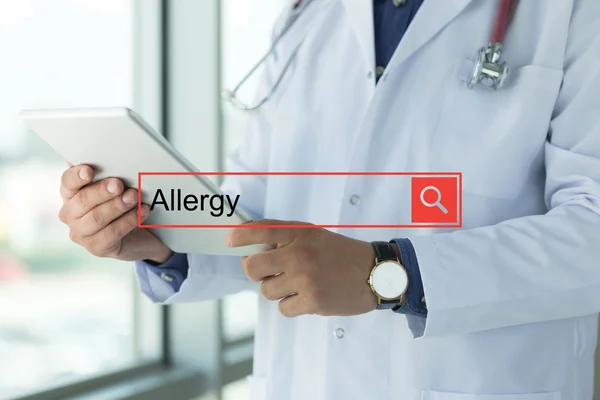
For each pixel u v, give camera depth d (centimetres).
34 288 171
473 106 100
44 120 74
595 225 89
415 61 105
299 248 80
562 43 98
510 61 101
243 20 242
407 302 85
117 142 75
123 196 85
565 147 96
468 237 89
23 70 166
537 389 96
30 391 169
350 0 110
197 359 218
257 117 126
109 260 194
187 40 216
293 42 123
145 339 212
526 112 97
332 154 109
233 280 114
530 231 90
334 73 113
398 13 110
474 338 96
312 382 105
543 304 86
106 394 184
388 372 99
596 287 86
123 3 198
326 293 80
